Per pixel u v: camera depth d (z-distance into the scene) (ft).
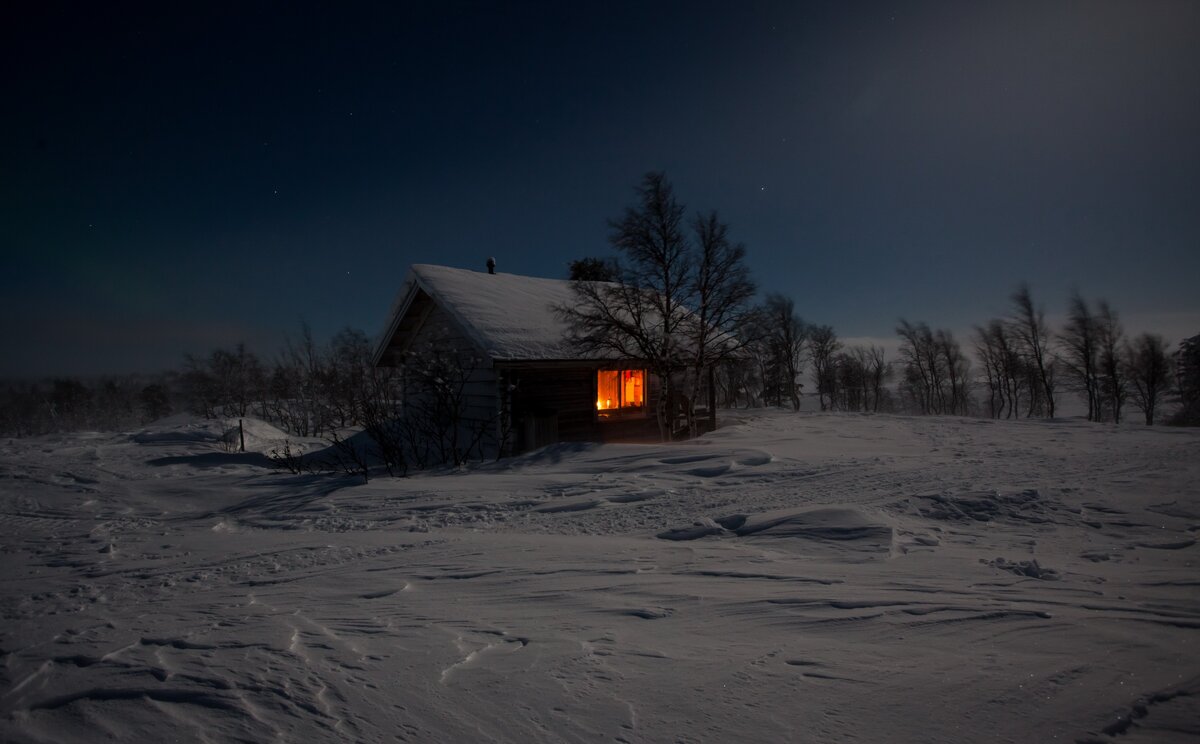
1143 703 6.68
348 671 8.42
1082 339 121.70
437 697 7.54
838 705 6.97
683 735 6.44
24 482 37.11
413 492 29.37
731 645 9.04
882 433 48.78
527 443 46.01
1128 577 12.49
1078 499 20.08
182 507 30.83
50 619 12.34
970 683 7.34
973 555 14.75
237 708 7.32
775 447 38.93
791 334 141.38
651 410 54.65
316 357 115.96
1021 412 159.33
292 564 17.28
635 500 24.94
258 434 64.54
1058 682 7.27
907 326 158.81
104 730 6.88
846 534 16.53
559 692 7.58
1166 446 34.37
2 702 7.71
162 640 10.09
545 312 51.88
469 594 12.84
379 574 15.16
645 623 10.33
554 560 15.74
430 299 55.36
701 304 46.68
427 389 46.85
